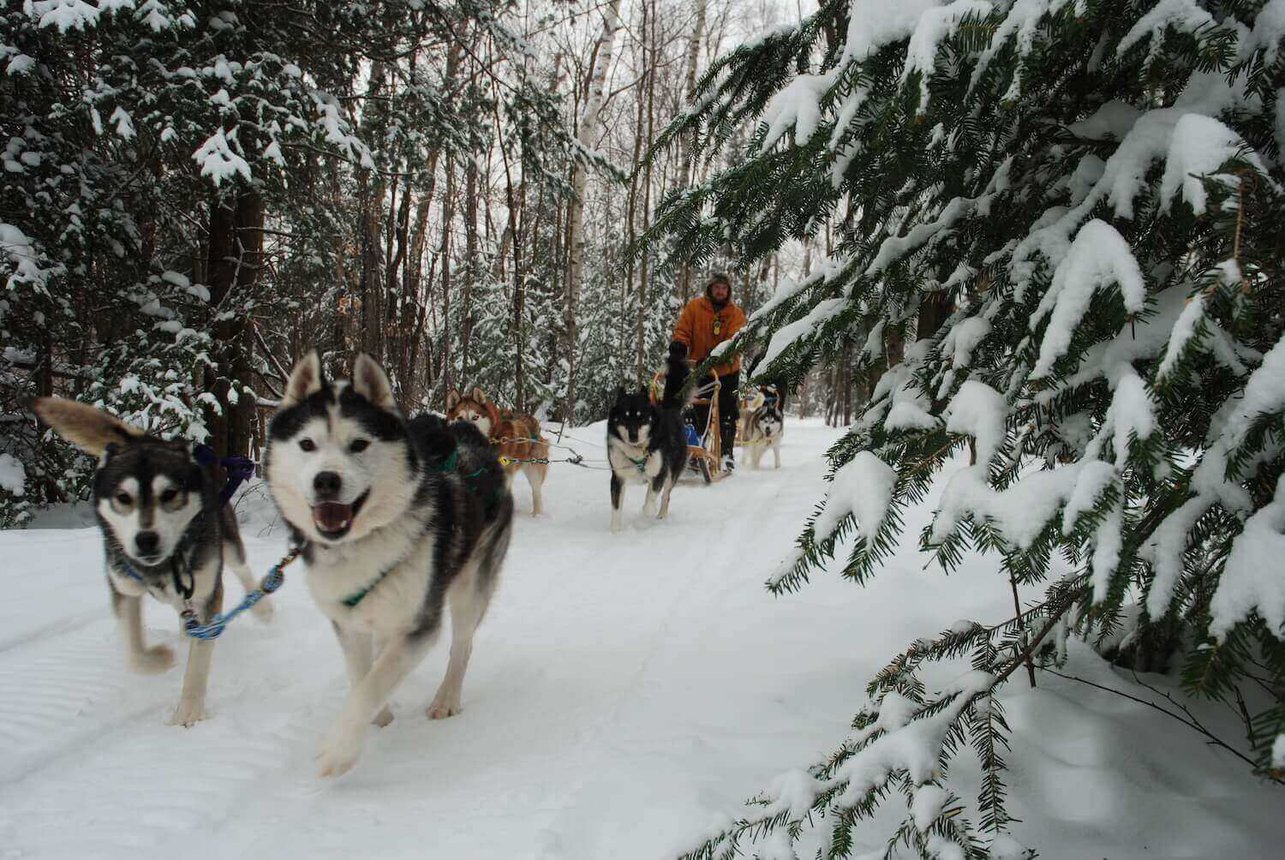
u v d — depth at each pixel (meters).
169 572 2.91
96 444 3.04
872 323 2.44
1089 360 1.63
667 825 1.91
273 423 2.60
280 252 7.81
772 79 2.66
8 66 5.58
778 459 11.36
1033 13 1.61
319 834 2.05
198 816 2.15
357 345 9.55
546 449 8.91
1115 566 1.32
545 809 2.07
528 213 17.67
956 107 1.89
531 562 5.44
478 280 18.22
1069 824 1.85
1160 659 2.53
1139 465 1.38
